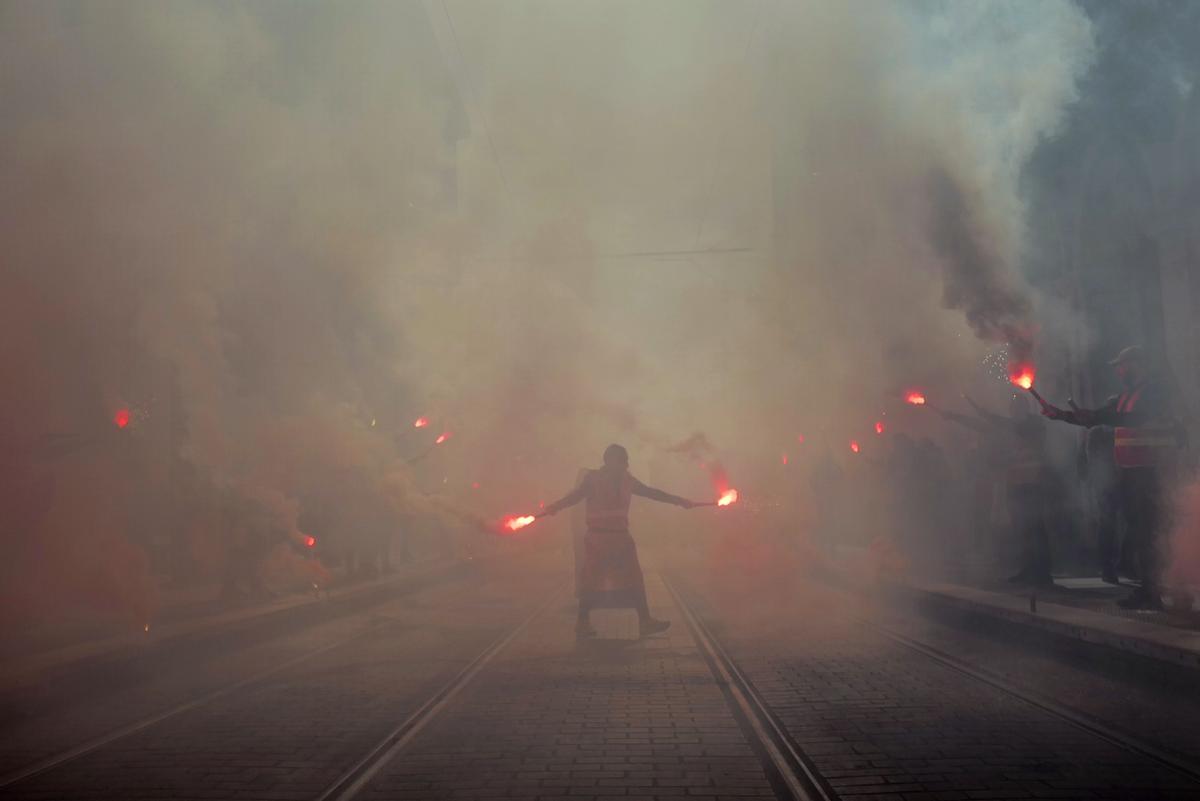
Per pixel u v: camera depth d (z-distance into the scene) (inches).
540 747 222.8
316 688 297.4
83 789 193.5
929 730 231.5
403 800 184.7
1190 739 217.8
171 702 279.9
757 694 278.4
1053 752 209.8
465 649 375.9
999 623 373.1
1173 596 326.6
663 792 187.5
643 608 383.6
